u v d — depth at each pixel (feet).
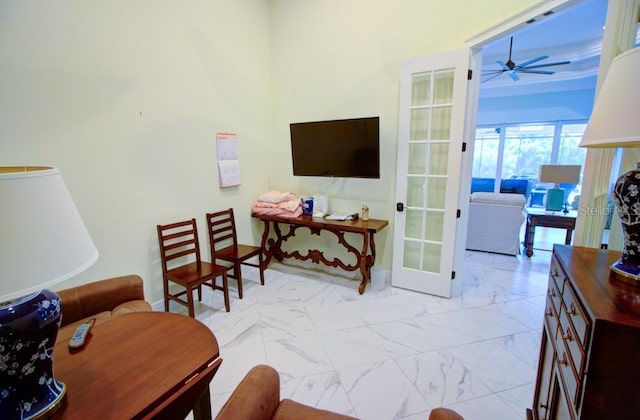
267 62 12.02
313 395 5.83
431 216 10.04
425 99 9.47
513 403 5.63
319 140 10.69
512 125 23.99
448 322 8.31
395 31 9.59
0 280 2.25
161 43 8.25
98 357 3.57
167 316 4.45
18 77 5.82
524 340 7.50
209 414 3.92
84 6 6.63
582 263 3.91
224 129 10.41
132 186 7.87
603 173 5.37
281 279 11.30
